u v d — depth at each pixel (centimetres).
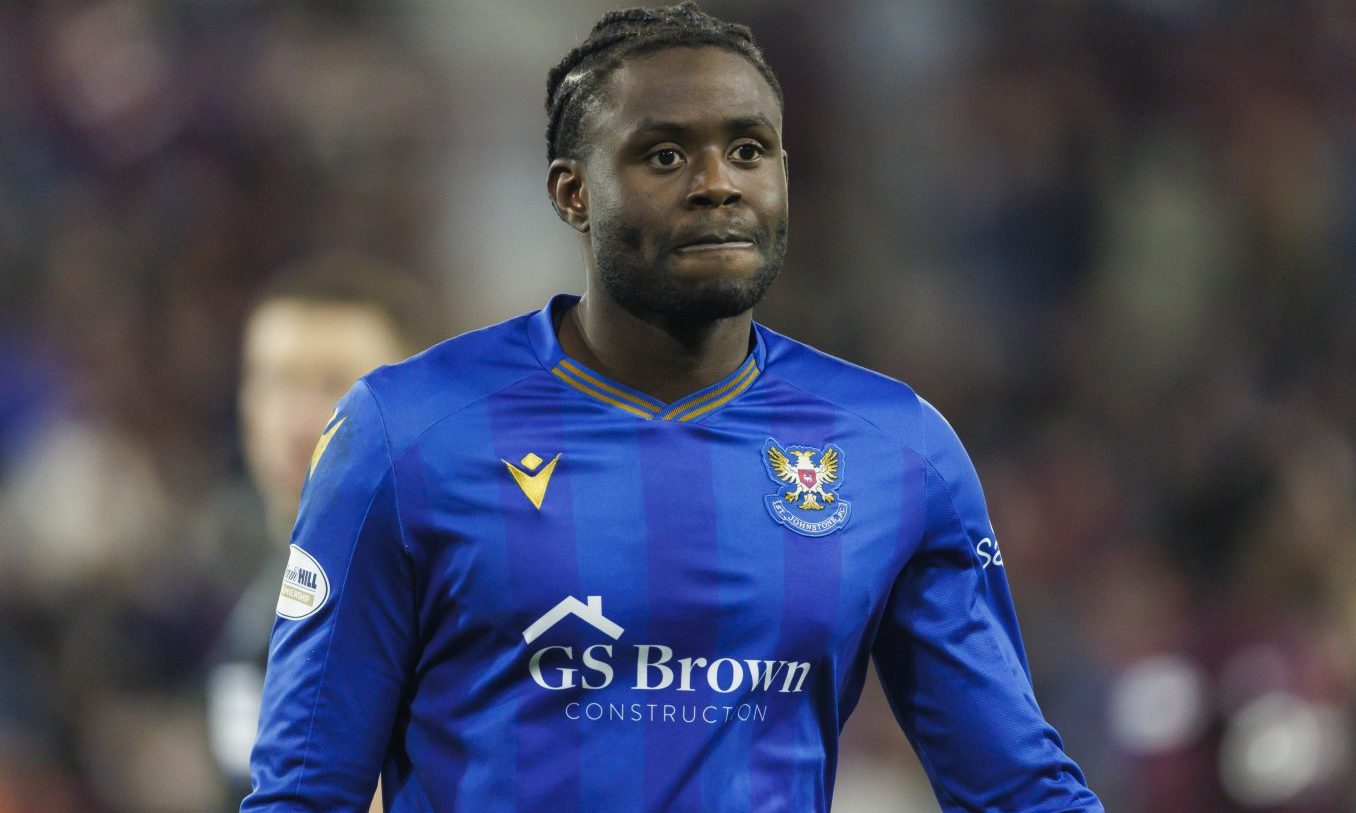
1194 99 4059
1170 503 3186
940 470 854
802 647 804
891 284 3816
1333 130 4081
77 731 2458
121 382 3406
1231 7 4184
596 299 827
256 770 815
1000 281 3816
